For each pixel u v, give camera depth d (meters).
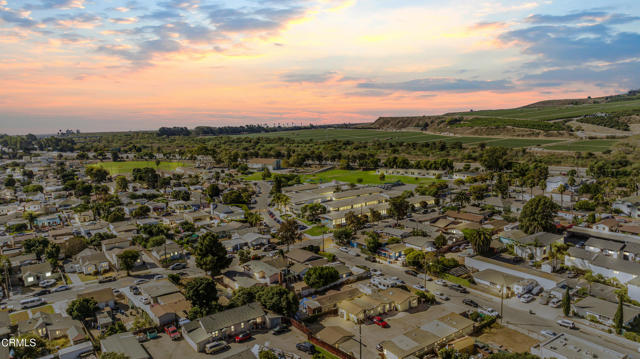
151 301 92.75
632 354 70.12
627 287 90.94
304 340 77.50
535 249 118.12
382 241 138.88
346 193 199.25
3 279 111.19
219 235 151.50
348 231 139.75
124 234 149.62
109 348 70.06
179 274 114.69
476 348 73.19
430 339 72.81
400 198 177.50
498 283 98.44
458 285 101.88
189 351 72.94
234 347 74.88
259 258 123.56
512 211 172.00
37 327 78.75
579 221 152.12
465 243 133.50
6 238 145.50
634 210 158.38
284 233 132.38
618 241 126.38
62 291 104.38
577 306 85.31
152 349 73.81
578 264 109.56
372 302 88.94
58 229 163.88
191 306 88.75
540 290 98.56
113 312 91.50
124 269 114.75
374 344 75.62
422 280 106.94
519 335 77.94
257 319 83.25
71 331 79.19
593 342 74.38
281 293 87.94
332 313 89.31
